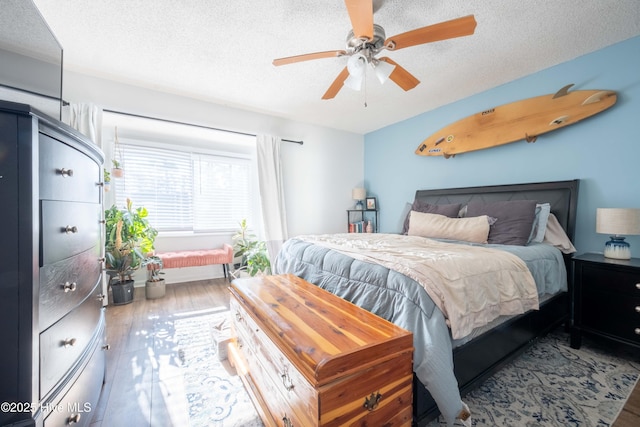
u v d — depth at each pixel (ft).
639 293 5.41
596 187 7.09
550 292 6.11
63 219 3.10
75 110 7.90
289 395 3.12
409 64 7.66
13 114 2.42
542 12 5.65
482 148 9.37
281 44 6.79
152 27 6.16
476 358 4.17
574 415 4.13
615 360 5.74
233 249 13.09
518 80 8.54
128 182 11.25
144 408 4.36
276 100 10.30
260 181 11.43
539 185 8.00
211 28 6.20
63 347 3.03
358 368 2.81
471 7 5.52
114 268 9.22
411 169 12.22
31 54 4.33
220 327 6.90
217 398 4.64
